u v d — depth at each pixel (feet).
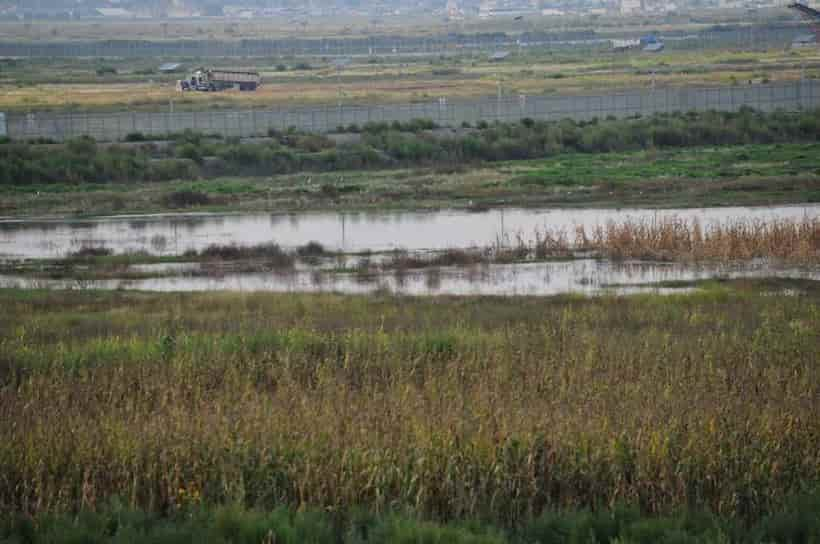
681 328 158.20
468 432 100.01
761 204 307.17
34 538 86.28
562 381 120.47
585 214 300.61
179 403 115.55
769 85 547.90
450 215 305.94
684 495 93.76
